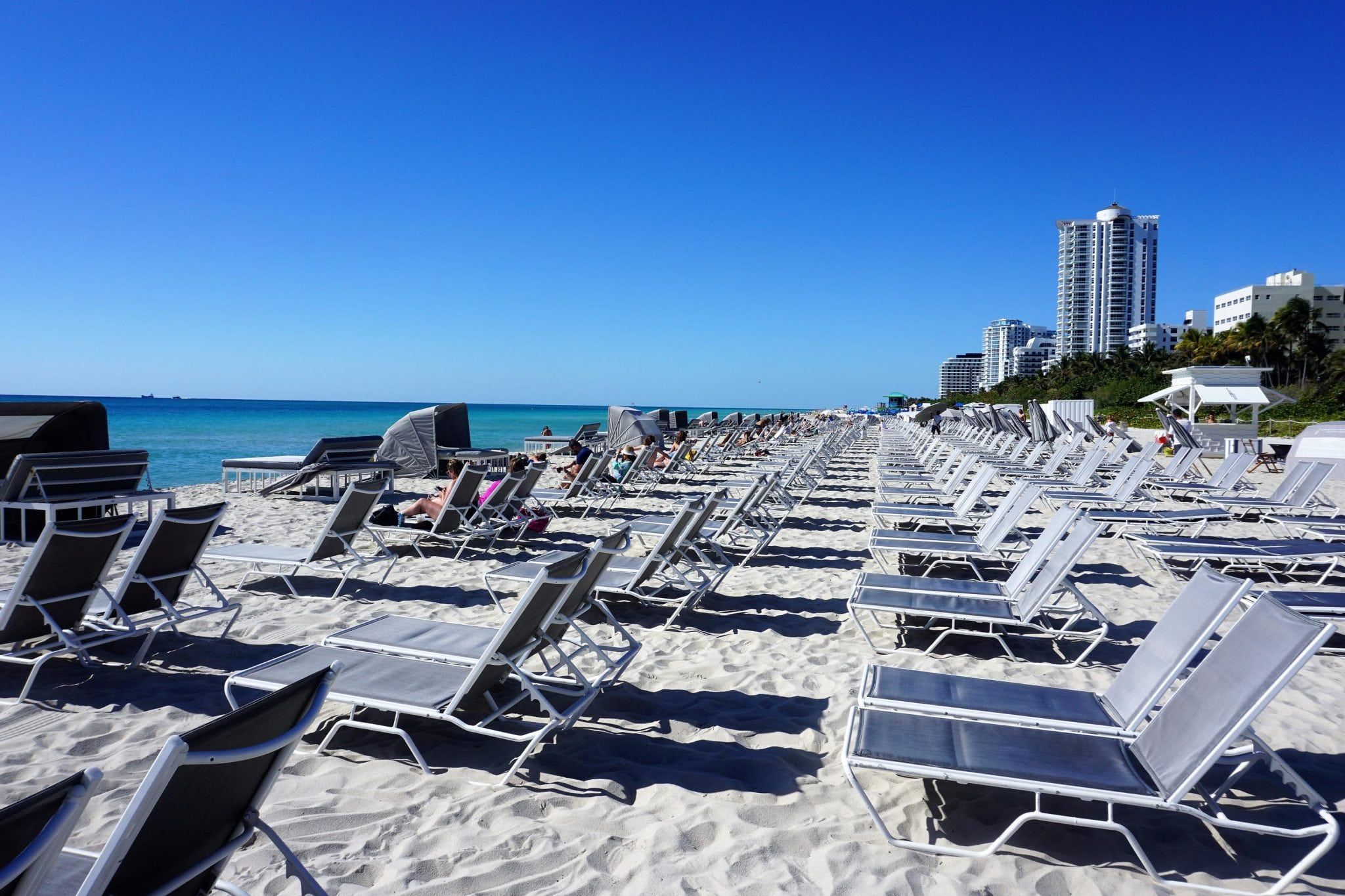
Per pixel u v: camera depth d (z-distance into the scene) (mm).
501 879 2551
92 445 9523
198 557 4816
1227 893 2510
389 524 8867
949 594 5199
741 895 2504
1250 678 2535
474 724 3520
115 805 2924
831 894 2521
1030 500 6797
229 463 13109
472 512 8289
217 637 5027
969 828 2928
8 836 1186
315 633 5188
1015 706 3170
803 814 3016
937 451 17094
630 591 5594
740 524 9164
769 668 4664
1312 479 9797
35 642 4324
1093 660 4910
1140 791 2582
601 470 11258
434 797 3062
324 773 3229
